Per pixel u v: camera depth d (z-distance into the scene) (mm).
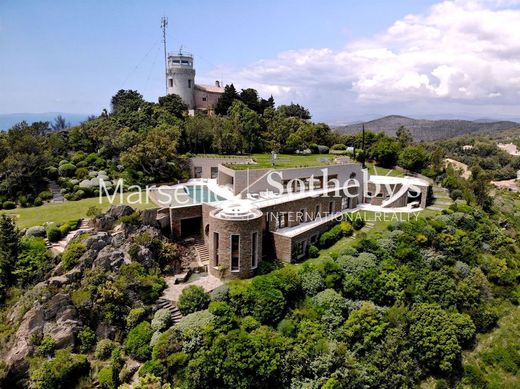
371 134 77812
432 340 27109
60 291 24594
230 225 29328
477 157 146125
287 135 73500
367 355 25641
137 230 30953
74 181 40938
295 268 31766
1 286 25953
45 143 47750
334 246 37094
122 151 48000
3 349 22828
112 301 24828
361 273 30141
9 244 26906
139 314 24688
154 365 21531
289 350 22984
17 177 38250
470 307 32531
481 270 37125
